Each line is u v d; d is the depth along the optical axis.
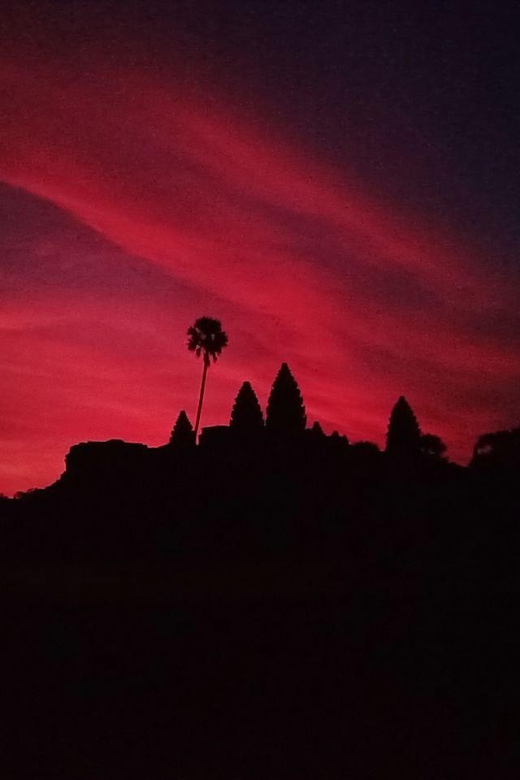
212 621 19.23
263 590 22.08
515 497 26.95
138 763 10.63
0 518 37.56
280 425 50.53
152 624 19.22
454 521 26.75
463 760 10.65
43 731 12.05
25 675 15.66
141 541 32.19
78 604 20.97
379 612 18.80
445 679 14.47
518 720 12.02
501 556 21.83
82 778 9.91
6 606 20.78
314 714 13.14
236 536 31.77
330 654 16.66
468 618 17.28
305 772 10.25
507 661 14.73
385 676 15.10
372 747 11.31
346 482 37.16
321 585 22.42
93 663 16.52
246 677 15.50
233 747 11.40
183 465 42.25
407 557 23.59
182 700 14.12
